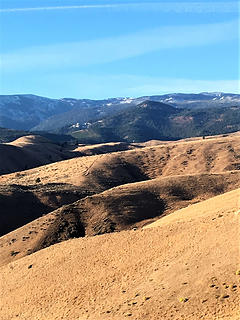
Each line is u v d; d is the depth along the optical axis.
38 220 85.75
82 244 59.06
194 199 94.00
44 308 46.66
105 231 78.06
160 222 66.56
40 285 52.50
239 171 109.31
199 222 51.16
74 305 44.41
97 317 39.84
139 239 53.12
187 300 36.78
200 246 44.28
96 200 88.00
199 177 103.50
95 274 49.06
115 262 49.84
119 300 41.38
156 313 36.78
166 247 47.88
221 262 39.84
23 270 59.44
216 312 33.66
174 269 42.31
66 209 86.06
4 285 57.50
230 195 66.06
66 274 52.25
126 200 89.00
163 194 94.81
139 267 46.22
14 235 83.06
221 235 44.53
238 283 36.00
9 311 49.75
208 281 37.88
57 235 78.88
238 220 46.16
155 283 41.59
